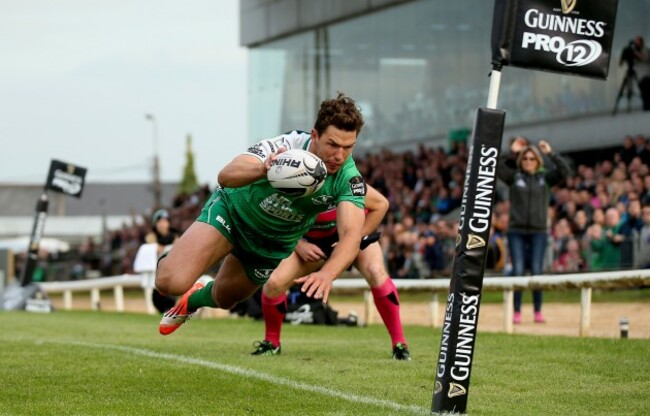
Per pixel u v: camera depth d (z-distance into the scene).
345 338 27.59
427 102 63.66
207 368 19.78
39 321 37.84
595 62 14.50
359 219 15.68
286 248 16.89
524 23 14.32
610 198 41.12
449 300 14.31
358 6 68.31
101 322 37.31
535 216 32.19
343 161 15.30
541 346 23.44
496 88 14.38
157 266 16.39
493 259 41.62
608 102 50.78
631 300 37.25
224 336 29.34
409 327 31.89
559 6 14.40
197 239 16.23
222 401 15.95
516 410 15.20
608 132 50.91
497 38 14.34
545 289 28.97
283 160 14.72
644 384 17.67
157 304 39.94
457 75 61.31
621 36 50.28
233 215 16.33
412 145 65.19
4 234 136.50
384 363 20.78
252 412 14.95
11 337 28.59
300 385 17.53
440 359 14.32
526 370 19.38
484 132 14.22
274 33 76.94
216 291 17.86
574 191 43.31
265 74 78.69
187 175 192.38
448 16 61.72
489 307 40.12
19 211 196.62
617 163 44.12
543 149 32.41
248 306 37.44
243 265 17.20
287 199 15.85
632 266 37.59
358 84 69.50
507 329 30.27
